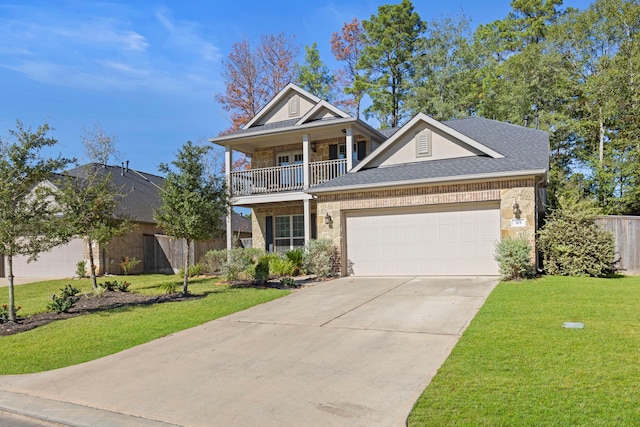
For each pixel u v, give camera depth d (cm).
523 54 2731
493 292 1065
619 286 1109
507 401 458
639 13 2408
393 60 3406
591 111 2550
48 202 1053
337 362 647
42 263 2297
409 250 1480
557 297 968
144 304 1157
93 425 491
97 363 706
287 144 2103
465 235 1407
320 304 1072
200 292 1315
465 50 3225
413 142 1633
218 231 1327
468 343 666
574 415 420
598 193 2484
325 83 3569
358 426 448
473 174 1338
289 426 457
